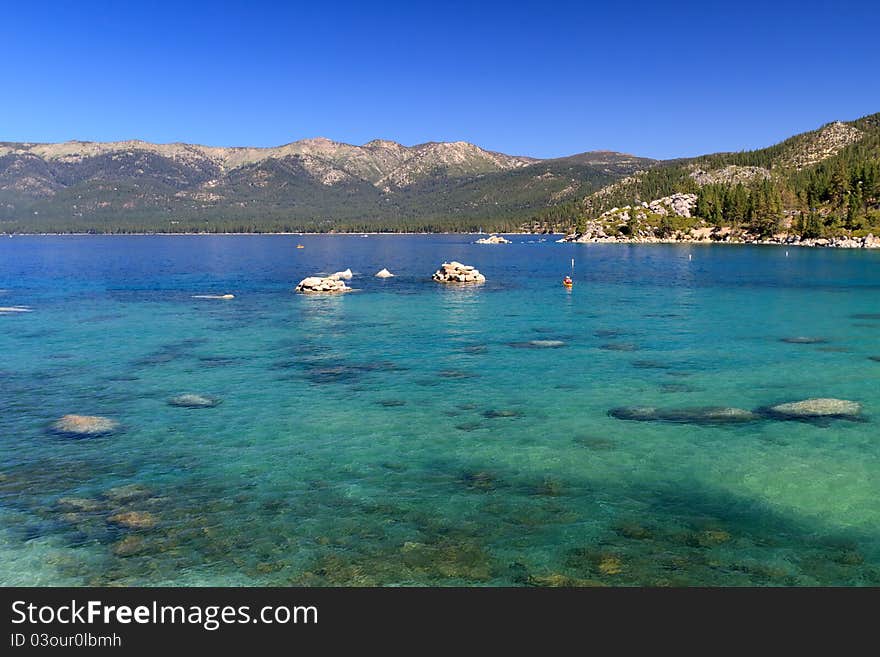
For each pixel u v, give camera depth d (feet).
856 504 68.08
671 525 63.62
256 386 118.21
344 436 90.22
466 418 98.84
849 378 123.65
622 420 97.50
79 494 70.54
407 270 449.48
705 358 142.92
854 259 520.83
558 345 159.12
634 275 390.01
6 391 113.50
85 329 182.80
